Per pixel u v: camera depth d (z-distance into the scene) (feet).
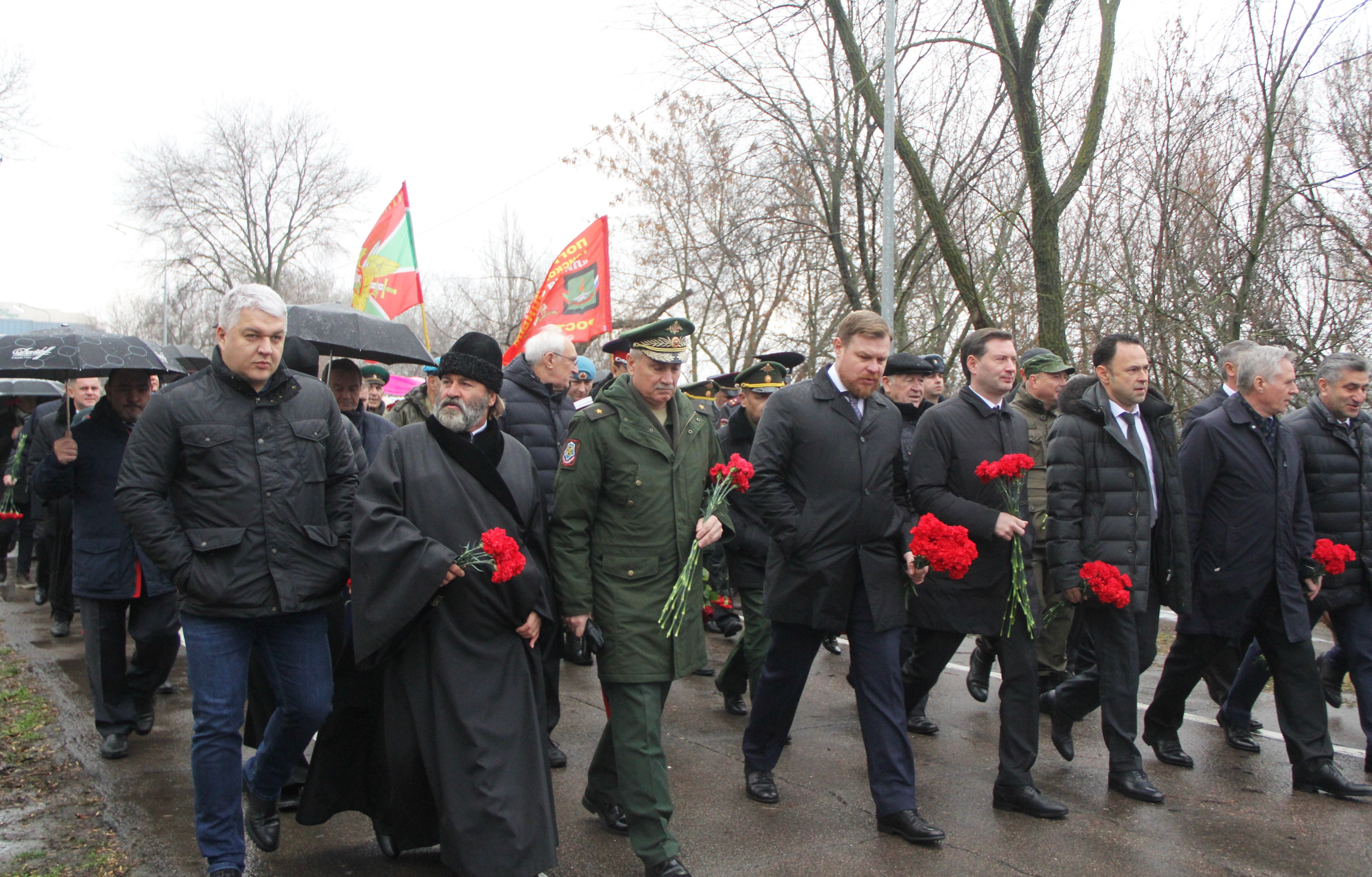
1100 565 12.91
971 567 13.14
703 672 21.02
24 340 15.17
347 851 11.72
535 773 10.14
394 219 30.22
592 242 26.66
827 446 12.57
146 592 15.40
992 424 13.47
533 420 16.79
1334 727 17.34
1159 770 14.90
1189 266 33.73
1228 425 14.52
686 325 11.57
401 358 17.71
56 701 18.51
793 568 12.64
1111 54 33.86
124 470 10.58
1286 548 14.16
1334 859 11.64
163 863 11.30
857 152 44.62
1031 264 43.50
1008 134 40.11
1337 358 15.37
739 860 11.51
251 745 13.25
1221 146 33.42
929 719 17.21
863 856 11.64
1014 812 13.05
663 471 11.43
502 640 10.34
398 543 9.89
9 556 40.78
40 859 11.38
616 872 11.18
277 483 10.94
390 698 10.36
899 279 46.98
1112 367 13.82
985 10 34.50
